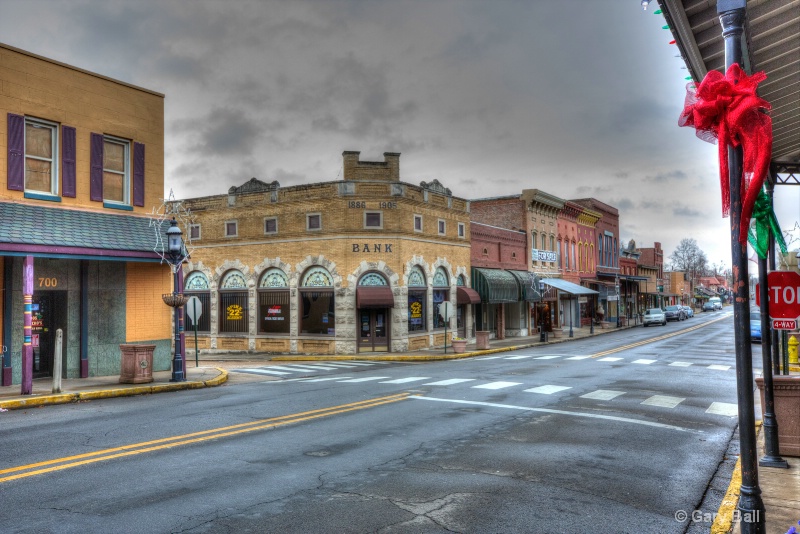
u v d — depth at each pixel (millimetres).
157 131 18516
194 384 15742
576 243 51219
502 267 38719
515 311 40656
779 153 10914
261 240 30031
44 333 16078
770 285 6949
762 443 8836
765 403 7531
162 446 8602
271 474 7246
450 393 13938
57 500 6227
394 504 6219
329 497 6414
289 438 9195
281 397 13430
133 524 5570
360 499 6363
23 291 13773
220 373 17984
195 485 6777
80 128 16375
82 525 5531
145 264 18266
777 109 8266
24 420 10742
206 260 31516
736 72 4297
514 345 33156
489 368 20219
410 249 29484
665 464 7949
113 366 17297
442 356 26250
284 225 29469
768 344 7418
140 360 15219
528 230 42062
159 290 18609
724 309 126500
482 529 5574
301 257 28922
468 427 10094
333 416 11000
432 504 6238
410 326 29953
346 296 27891
